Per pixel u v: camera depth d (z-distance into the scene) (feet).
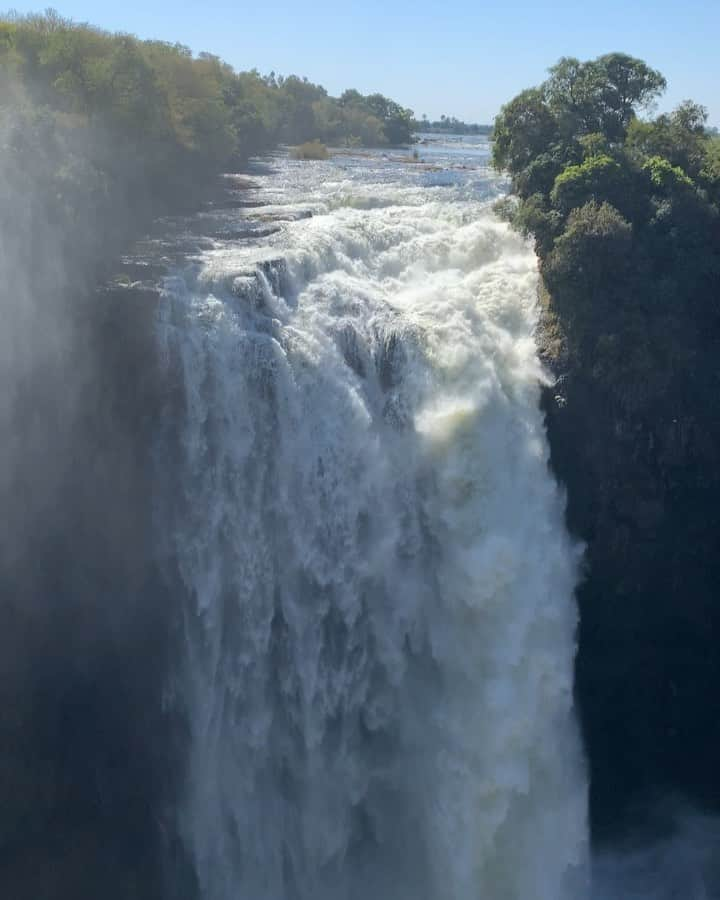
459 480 124.26
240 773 122.42
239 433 119.03
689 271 147.33
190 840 122.21
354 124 490.90
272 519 120.37
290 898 126.31
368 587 123.75
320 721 123.44
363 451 122.52
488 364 130.31
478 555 123.44
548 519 130.72
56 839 117.08
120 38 208.64
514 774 123.34
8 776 115.24
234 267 129.39
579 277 136.67
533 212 148.66
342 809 125.70
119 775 121.08
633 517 135.23
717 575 140.97
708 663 143.13
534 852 127.34
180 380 117.70
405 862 127.24
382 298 138.31
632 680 140.97
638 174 156.56
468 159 379.96
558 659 128.26
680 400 139.33
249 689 121.60
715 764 144.05
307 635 122.11
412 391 126.93
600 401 136.98
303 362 121.60
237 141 264.31
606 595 135.33
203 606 118.73
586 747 138.00
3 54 186.80
